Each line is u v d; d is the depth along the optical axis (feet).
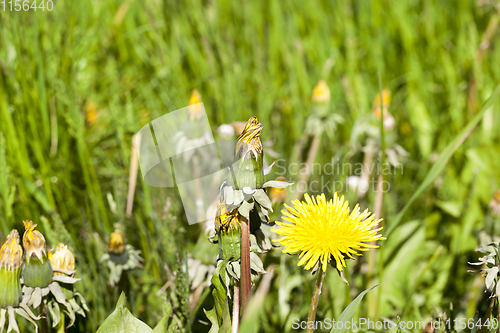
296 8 4.59
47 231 1.97
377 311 2.01
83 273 2.00
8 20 2.62
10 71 2.51
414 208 2.65
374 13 4.30
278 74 3.81
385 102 2.34
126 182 2.28
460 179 2.79
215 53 3.71
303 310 2.05
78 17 3.64
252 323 1.59
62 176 2.37
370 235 1.71
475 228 2.35
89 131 2.84
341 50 4.07
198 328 1.99
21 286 1.73
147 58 3.68
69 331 1.95
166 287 1.98
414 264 2.31
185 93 3.15
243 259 1.67
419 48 4.02
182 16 4.09
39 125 2.49
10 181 2.13
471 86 3.23
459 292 2.16
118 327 1.76
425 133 3.18
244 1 4.49
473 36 3.65
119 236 1.98
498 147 2.77
